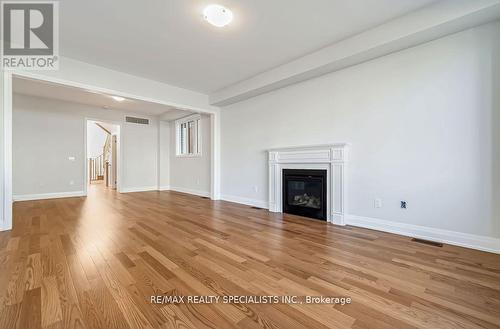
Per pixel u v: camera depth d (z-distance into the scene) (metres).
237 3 2.31
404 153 2.82
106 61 3.60
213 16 2.43
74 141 6.02
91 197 5.86
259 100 4.63
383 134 2.98
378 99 3.02
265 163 4.55
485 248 2.32
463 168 2.44
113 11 2.42
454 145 2.49
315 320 1.30
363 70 3.15
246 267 1.94
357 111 3.21
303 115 3.86
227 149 5.41
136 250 2.29
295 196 4.01
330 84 3.50
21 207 4.47
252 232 2.93
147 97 4.36
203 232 2.92
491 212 2.30
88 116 6.23
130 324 1.25
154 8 2.38
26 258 2.07
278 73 3.82
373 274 1.83
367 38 2.79
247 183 4.92
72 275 1.77
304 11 2.44
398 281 1.73
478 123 2.36
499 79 2.25
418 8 2.40
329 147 3.42
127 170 6.98
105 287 1.61
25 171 5.37
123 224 3.27
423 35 2.49
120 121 6.82
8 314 1.31
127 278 1.74
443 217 2.56
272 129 4.38
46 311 1.34
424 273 1.85
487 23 2.30
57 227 3.10
